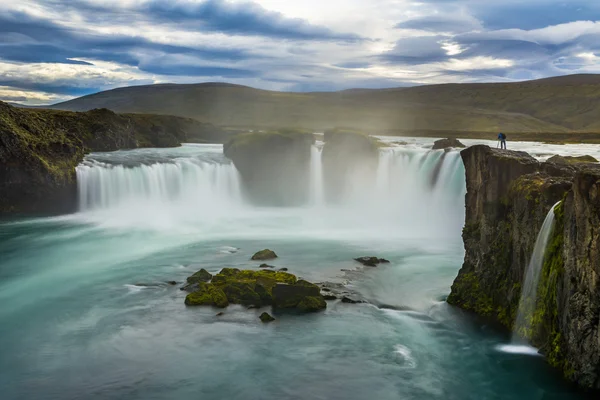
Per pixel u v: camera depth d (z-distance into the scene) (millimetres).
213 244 40562
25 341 23453
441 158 51375
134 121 84875
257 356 22047
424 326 24891
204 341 23312
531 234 22641
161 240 41906
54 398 18844
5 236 42562
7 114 52500
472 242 27531
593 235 17500
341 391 19578
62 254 37656
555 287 20234
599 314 17547
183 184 57594
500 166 25625
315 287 27469
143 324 25031
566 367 19156
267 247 39500
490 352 22266
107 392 19266
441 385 20031
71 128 67812
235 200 59469
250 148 58969
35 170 50031
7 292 29797
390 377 20562
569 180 22500
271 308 26750
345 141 57906
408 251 38375
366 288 29719
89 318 25906
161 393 19266
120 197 54531
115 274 32781
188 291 29031
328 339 23547
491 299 25469
